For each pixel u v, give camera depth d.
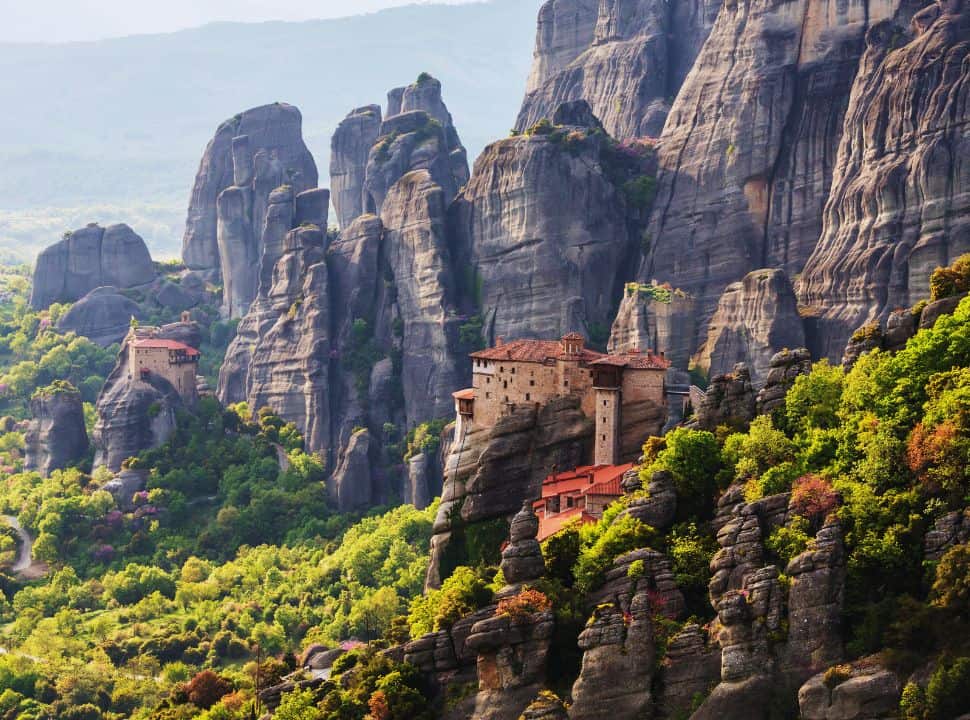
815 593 156.25
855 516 161.38
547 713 164.50
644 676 162.12
